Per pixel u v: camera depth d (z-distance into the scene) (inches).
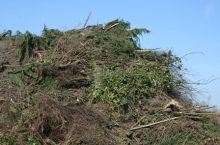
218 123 472.1
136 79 460.8
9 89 446.3
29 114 403.9
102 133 408.8
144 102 456.8
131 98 451.8
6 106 425.1
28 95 436.8
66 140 390.0
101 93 446.9
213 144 437.7
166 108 452.1
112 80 451.5
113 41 504.4
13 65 473.4
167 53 514.6
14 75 456.8
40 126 392.5
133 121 442.6
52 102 399.9
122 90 446.9
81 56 483.5
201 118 461.7
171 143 417.7
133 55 506.0
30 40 487.8
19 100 432.8
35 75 453.7
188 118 454.6
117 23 532.4
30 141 387.5
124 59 491.5
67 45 493.0
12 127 398.9
